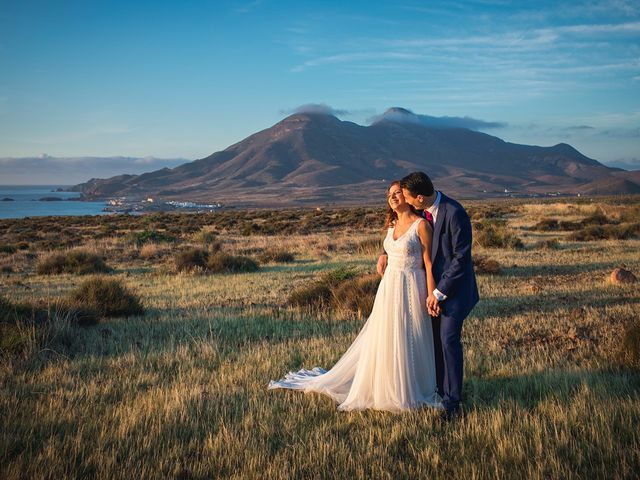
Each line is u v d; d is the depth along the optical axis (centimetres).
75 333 687
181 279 1389
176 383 485
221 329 731
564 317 756
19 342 591
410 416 391
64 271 1639
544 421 362
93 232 3838
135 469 313
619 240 2056
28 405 423
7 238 3253
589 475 296
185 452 340
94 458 327
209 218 6053
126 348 636
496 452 328
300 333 714
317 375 501
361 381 427
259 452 334
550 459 310
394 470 313
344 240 2400
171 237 2814
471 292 399
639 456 306
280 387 470
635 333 520
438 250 406
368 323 438
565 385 439
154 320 815
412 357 414
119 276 1520
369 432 369
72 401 433
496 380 478
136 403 427
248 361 565
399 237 421
